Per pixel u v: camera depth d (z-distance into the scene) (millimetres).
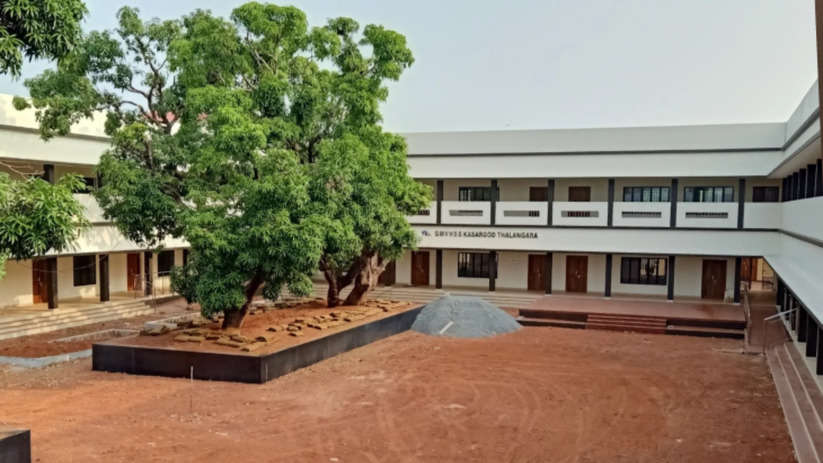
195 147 15062
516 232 25938
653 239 24234
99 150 20766
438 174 26688
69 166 22219
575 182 27125
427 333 19797
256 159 13625
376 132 17109
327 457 9188
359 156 15055
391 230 17922
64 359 15633
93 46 14828
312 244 13219
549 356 16391
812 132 14125
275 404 11867
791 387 12406
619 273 27031
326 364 15352
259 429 10414
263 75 15211
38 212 7406
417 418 11055
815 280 13430
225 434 10148
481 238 26469
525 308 22234
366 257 20328
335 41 15633
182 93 16062
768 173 21844
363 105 16188
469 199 28688
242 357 13445
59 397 12234
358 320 18578
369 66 16797
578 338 19078
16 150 17984
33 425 10438
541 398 12375
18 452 7723
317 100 15320
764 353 16438
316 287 29156
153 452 9273
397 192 17750
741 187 23078
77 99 15078
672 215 23922
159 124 16578
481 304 21219
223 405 11773
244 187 13836
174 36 15742
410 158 27000
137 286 26234
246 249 13711
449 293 26828
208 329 15656
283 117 15281
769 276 29312
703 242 23578
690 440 10000
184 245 25188
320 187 14172
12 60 6938
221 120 13445
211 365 13648
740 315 20453
